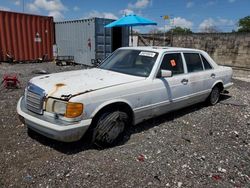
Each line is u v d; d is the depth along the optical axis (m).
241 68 14.44
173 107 5.24
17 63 15.01
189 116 5.83
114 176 3.30
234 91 9.16
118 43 15.28
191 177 3.38
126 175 3.34
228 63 15.14
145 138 4.50
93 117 3.75
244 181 3.36
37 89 3.87
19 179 3.15
